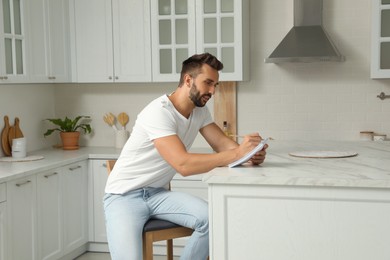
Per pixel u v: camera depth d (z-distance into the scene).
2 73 4.32
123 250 2.80
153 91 5.55
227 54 5.00
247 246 2.64
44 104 5.57
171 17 5.07
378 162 2.88
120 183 3.05
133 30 5.17
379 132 5.16
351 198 2.52
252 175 2.58
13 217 4.00
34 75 4.78
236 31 4.94
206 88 2.93
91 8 5.25
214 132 3.23
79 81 5.32
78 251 5.09
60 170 4.68
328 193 2.53
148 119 2.92
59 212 4.66
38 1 4.84
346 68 5.17
